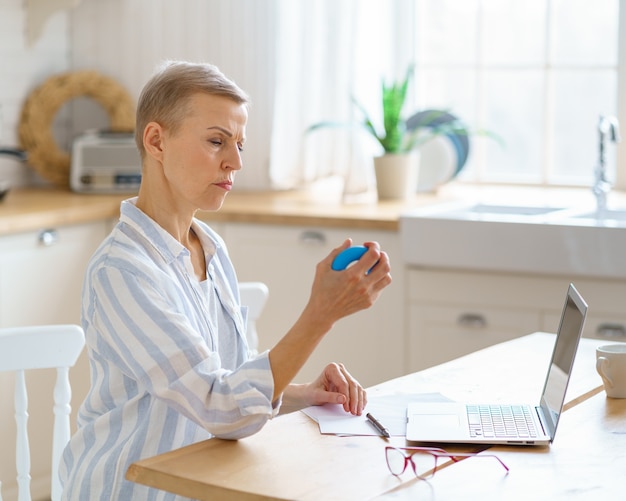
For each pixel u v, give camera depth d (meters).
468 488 1.50
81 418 1.83
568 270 3.19
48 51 4.48
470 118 4.23
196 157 1.74
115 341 1.68
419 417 1.80
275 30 4.14
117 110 4.40
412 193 3.95
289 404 1.94
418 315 3.47
